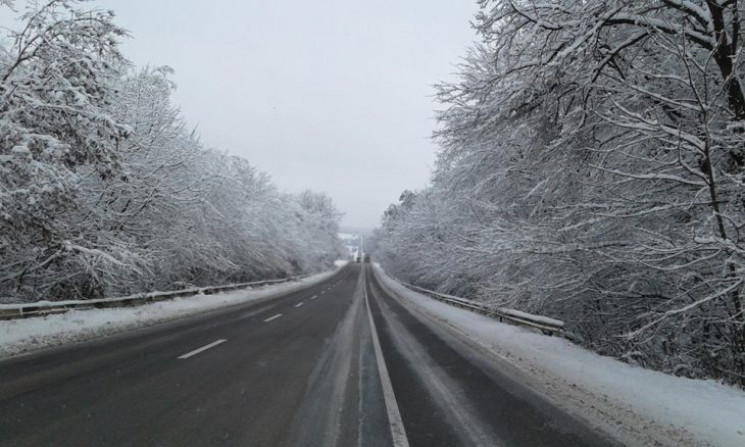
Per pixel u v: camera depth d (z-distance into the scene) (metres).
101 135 12.14
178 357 9.27
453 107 12.58
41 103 11.23
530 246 11.26
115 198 18.06
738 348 9.14
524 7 9.37
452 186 17.91
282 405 6.21
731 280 7.95
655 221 9.95
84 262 14.85
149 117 19.47
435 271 27.94
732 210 8.34
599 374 8.20
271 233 43.06
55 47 11.74
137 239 19.92
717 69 9.34
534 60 9.72
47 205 11.58
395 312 22.31
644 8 8.15
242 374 7.97
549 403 6.52
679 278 9.71
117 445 4.61
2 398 6.02
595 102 9.72
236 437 4.95
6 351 9.05
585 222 9.59
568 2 9.66
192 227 23.75
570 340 13.42
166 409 5.82
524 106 11.00
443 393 7.06
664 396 6.65
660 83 9.62
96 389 6.62
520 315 14.82
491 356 10.29
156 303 19.16
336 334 13.85
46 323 11.63
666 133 8.41
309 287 46.78
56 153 10.88
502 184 15.91
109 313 14.70
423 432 5.30
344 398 6.70
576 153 10.30
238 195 30.25
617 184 10.20
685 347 10.55
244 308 21.86
